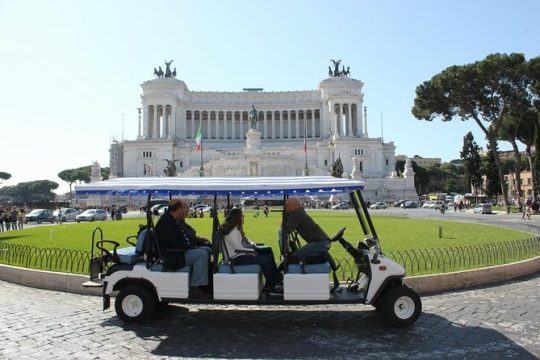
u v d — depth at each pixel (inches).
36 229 2021.4
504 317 595.2
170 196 645.9
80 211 3580.2
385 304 563.2
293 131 7746.1
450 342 501.7
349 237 1437.0
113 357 465.4
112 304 700.7
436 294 740.7
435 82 3275.1
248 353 475.2
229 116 7554.1
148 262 605.3
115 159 6579.7
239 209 624.1
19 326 578.6
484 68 3016.7
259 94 7519.7
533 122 3412.9
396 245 1189.7
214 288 581.6
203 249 613.6
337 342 509.0
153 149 6378.0
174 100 7007.9
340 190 619.8
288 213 609.3
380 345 496.7
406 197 5674.2
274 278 607.5
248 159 5561.0
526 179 5541.3
